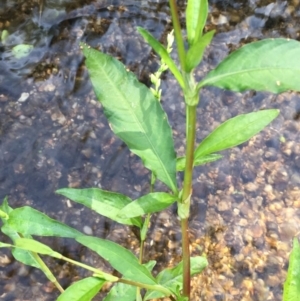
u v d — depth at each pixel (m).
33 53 0.57
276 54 0.22
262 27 0.61
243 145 0.52
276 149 0.52
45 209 0.48
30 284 0.44
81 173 0.50
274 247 0.47
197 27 0.22
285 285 0.24
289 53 0.22
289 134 0.53
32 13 0.60
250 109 0.55
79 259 0.46
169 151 0.29
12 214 0.28
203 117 0.54
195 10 0.23
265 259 0.46
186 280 0.32
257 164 0.51
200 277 0.45
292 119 0.54
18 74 0.56
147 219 0.34
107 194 0.32
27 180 0.50
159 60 0.57
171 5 0.21
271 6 0.62
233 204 0.49
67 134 0.52
